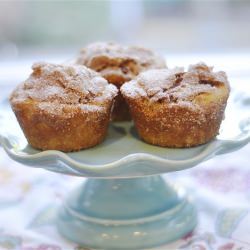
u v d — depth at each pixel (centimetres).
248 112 51
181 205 50
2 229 48
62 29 77
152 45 78
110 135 50
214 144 45
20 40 77
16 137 49
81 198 50
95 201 49
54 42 78
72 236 47
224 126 49
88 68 51
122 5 76
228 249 45
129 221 47
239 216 49
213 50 79
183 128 46
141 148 47
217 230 47
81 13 76
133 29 78
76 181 56
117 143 48
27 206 52
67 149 46
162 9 77
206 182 54
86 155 46
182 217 48
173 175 56
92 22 77
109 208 48
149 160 42
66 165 43
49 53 78
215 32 79
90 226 48
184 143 46
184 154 45
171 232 47
